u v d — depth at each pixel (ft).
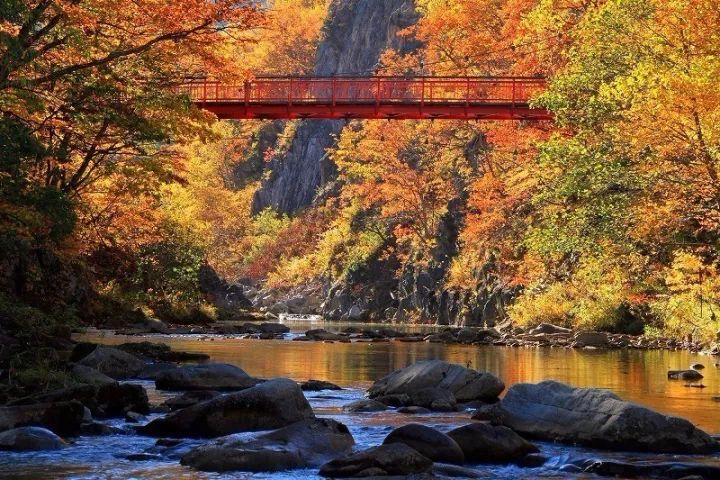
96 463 30.50
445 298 179.93
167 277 144.66
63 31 68.80
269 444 30.76
